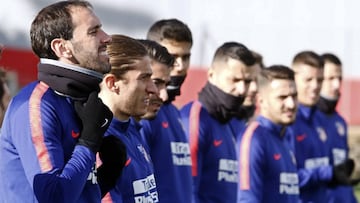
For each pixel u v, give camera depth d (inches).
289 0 1058.7
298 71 446.0
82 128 208.1
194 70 967.6
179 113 318.7
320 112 474.3
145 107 240.2
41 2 853.8
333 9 1069.1
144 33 978.7
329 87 479.2
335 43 1067.3
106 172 216.8
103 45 212.1
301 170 421.1
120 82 236.5
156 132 296.8
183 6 1011.3
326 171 423.8
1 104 286.5
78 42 208.1
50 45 208.5
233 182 339.0
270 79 374.3
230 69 334.0
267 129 368.8
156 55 284.2
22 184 205.3
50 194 196.5
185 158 310.5
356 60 1061.1
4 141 208.5
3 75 289.1
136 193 244.1
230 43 342.6
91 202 212.1
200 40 1016.9
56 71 207.8
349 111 1033.5
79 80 208.5
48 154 200.7
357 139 887.7
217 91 335.3
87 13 209.9
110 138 218.1
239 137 366.6
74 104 209.3
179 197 303.7
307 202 423.8
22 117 203.9
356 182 430.6
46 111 204.2
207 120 331.9
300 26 1063.6
